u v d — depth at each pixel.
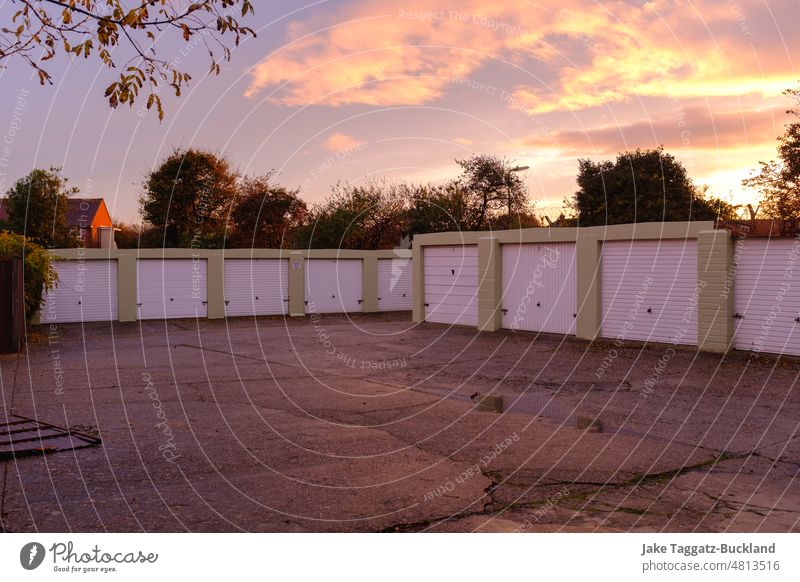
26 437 6.95
